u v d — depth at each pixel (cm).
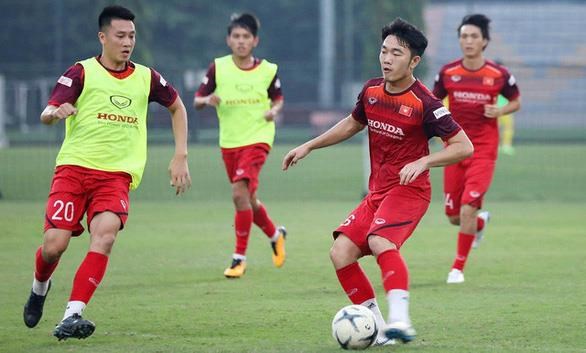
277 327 2038
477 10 14262
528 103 11156
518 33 13825
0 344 1875
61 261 3019
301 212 4466
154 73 2008
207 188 5581
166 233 3709
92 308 2258
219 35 13688
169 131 8206
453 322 2084
